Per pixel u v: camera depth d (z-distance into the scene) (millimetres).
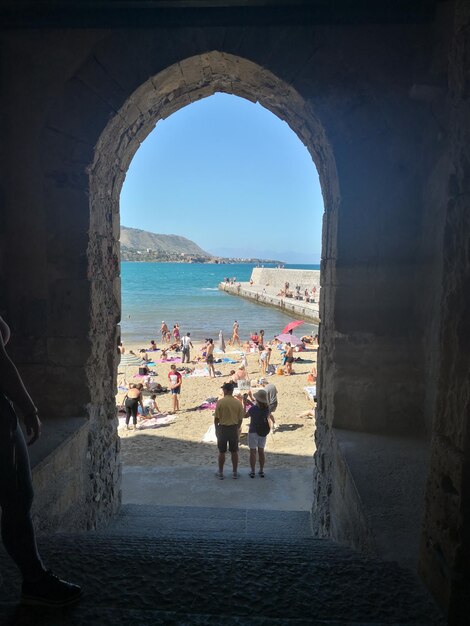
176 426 10391
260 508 6371
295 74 4445
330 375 4797
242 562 2303
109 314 5434
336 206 4660
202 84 5355
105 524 5156
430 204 4281
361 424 4598
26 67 4469
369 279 4555
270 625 1784
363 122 4445
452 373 1895
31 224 4633
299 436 9750
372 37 4359
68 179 4570
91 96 4484
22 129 4527
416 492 3172
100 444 5070
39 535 3010
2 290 4668
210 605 1927
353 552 2744
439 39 4117
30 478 1937
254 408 7402
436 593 1963
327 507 4590
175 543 2854
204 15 4344
